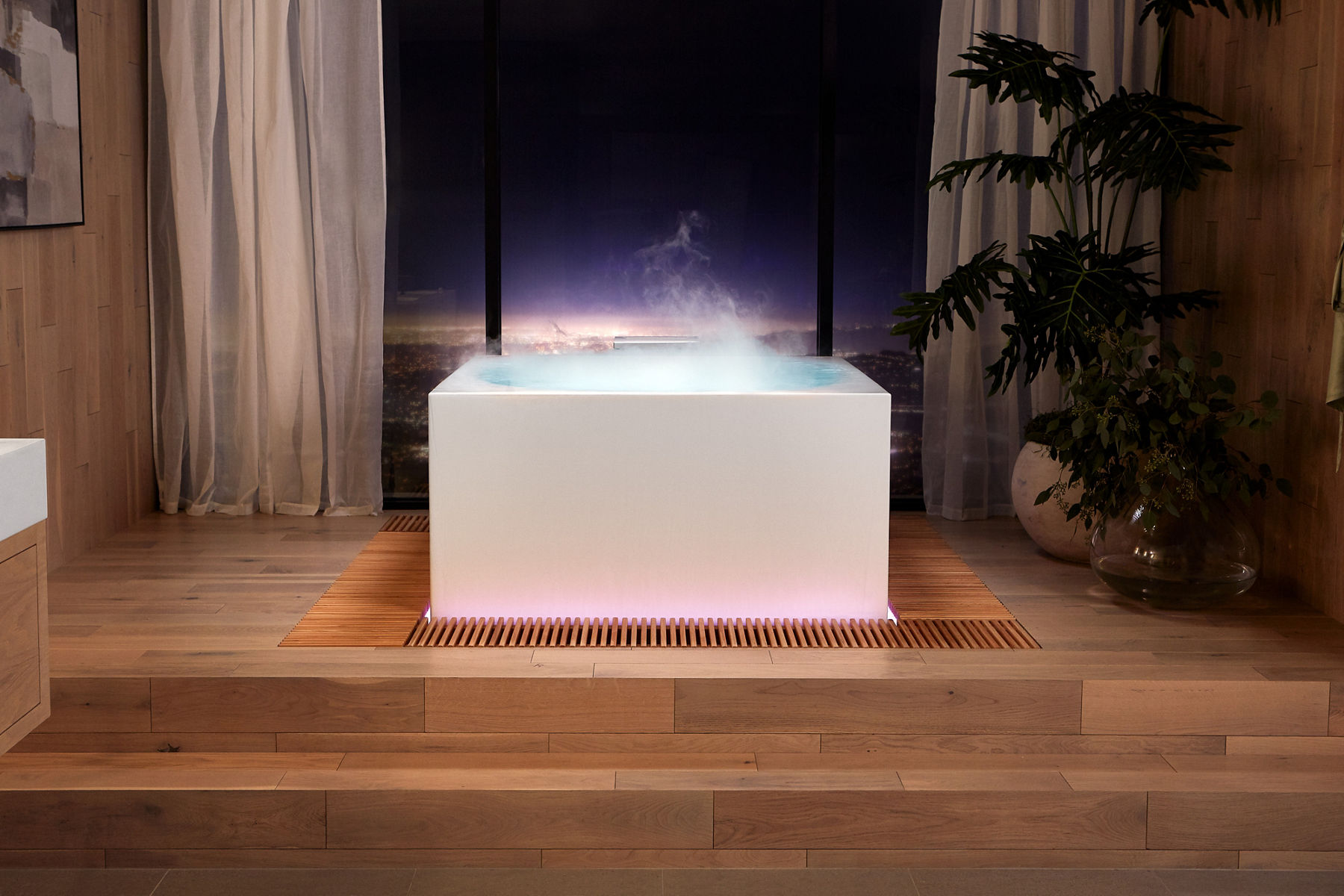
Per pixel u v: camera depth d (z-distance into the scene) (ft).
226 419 14.25
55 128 11.59
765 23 14.52
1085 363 11.53
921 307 12.07
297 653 9.46
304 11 13.48
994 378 14.26
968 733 9.05
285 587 11.30
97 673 8.95
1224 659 9.50
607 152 14.69
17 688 6.11
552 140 14.64
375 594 11.09
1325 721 9.05
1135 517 10.62
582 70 14.53
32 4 11.07
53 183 11.57
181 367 14.08
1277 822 8.38
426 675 8.97
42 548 6.36
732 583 10.33
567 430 10.12
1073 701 9.01
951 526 14.01
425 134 14.56
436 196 14.66
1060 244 12.18
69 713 8.90
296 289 13.94
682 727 9.01
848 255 14.82
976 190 13.78
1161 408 10.76
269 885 8.09
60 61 11.68
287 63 13.56
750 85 14.61
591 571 10.29
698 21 14.51
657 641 9.84
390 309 14.84
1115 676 9.09
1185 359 10.62
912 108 14.56
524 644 9.74
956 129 13.82
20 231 11.10
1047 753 9.06
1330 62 10.26
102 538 13.00
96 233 12.75
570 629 10.15
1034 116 13.71
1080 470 10.91
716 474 10.20
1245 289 11.87
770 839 8.39
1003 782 8.52
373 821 8.30
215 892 7.99
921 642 9.87
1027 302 11.91
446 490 10.18
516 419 10.11
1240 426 10.51
